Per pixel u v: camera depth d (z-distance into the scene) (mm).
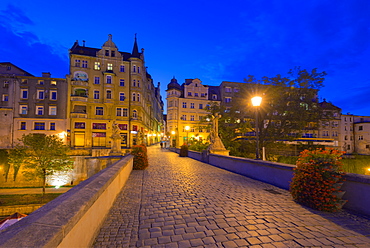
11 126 33000
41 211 1845
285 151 23328
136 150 10766
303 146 24641
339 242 2912
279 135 23047
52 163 20656
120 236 3010
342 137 48062
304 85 21453
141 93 42219
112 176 4285
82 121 36938
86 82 37938
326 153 4508
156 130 74750
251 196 5332
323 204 4109
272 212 4102
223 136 24547
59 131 34625
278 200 4957
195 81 48344
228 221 3623
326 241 2932
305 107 22125
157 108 78312
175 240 2908
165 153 24828
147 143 51594
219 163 11781
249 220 3678
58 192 21125
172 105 46094
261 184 6902
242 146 24812
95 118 38000
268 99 22719
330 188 4129
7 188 22359
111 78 39344
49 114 34594
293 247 2752
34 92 34375
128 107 40344
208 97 49344
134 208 4328
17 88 33844
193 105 47250
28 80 34344
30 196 19391
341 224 3555
